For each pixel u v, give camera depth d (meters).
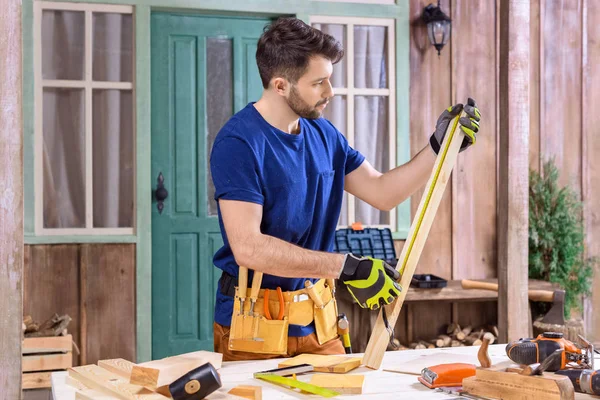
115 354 4.25
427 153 2.18
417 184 2.22
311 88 1.99
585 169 4.86
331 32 4.48
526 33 3.66
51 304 4.19
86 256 4.22
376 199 2.29
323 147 2.21
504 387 1.59
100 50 4.24
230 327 2.13
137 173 4.25
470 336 4.50
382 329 1.89
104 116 4.27
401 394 1.66
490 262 4.71
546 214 4.48
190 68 4.39
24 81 4.12
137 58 4.22
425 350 2.12
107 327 4.25
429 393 1.67
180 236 4.40
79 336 4.22
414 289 4.13
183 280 4.40
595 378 1.61
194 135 4.41
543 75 4.80
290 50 1.96
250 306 2.06
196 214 4.42
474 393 1.65
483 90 4.67
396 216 4.60
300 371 1.84
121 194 4.30
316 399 1.62
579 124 4.86
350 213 4.52
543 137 4.80
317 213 2.21
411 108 4.58
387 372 1.87
